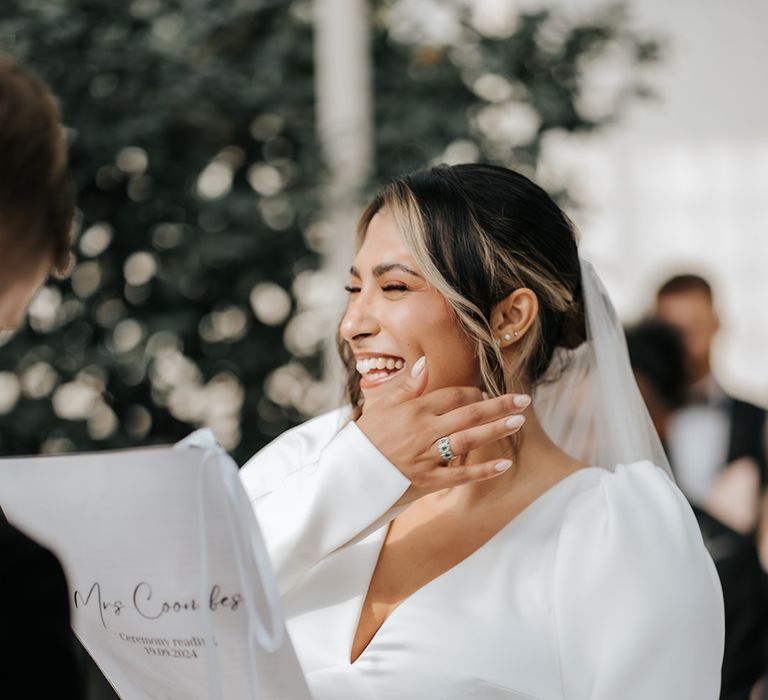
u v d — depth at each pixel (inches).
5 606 40.8
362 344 71.4
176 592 55.4
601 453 78.5
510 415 66.5
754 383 282.8
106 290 164.1
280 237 169.0
